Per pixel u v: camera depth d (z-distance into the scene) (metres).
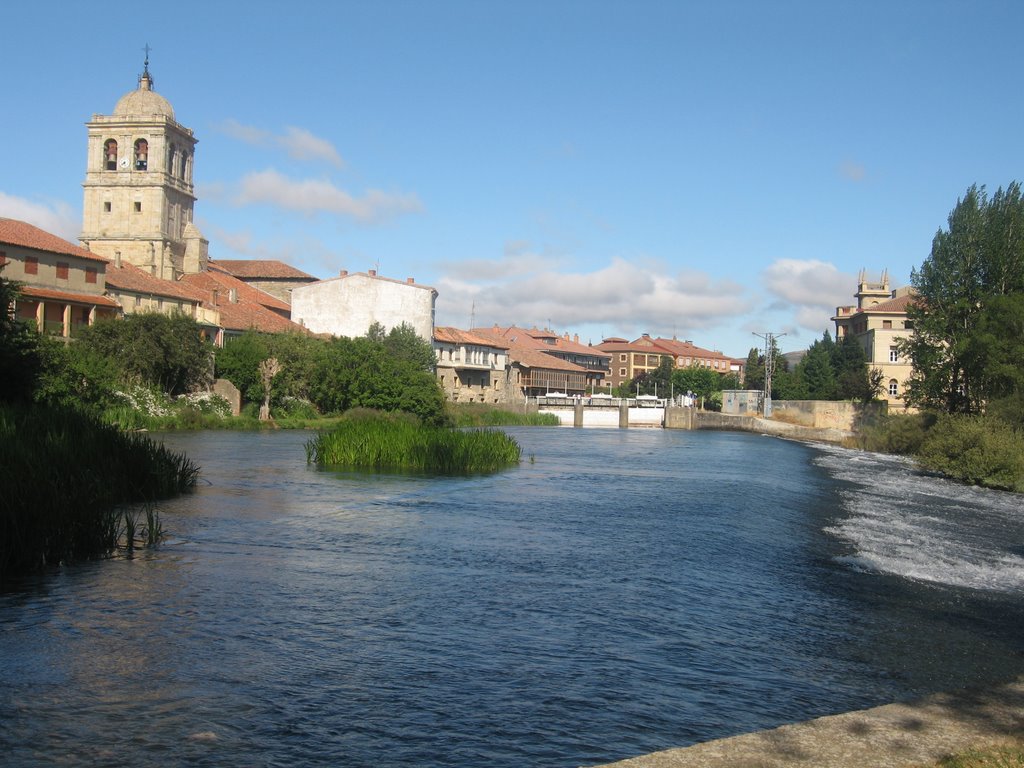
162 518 21.91
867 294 134.38
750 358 167.62
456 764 8.05
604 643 12.07
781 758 8.00
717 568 17.83
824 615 14.22
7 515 15.41
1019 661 11.98
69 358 61.88
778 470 48.81
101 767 7.79
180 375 75.62
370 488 30.91
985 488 41.94
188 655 10.94
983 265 68.75
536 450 62.00
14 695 9.43
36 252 75.25
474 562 17.66
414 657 11.17
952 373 66.94
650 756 8.02
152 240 118.25
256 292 122.31
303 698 9.59
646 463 51.06
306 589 14.70
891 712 9.48
